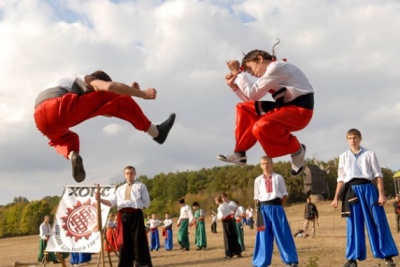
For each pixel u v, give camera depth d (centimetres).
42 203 7681
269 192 911
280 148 439
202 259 1405
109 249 1091
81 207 1114
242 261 1276
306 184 5825
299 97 431
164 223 1959
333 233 2198
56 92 444
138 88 452
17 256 2222
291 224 3288
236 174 7038
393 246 731
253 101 452
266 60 447
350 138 759
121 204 984
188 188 7856
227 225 1385
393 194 6969
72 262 1545
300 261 1098
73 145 485
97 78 452
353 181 750
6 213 7800
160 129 482
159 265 1319
